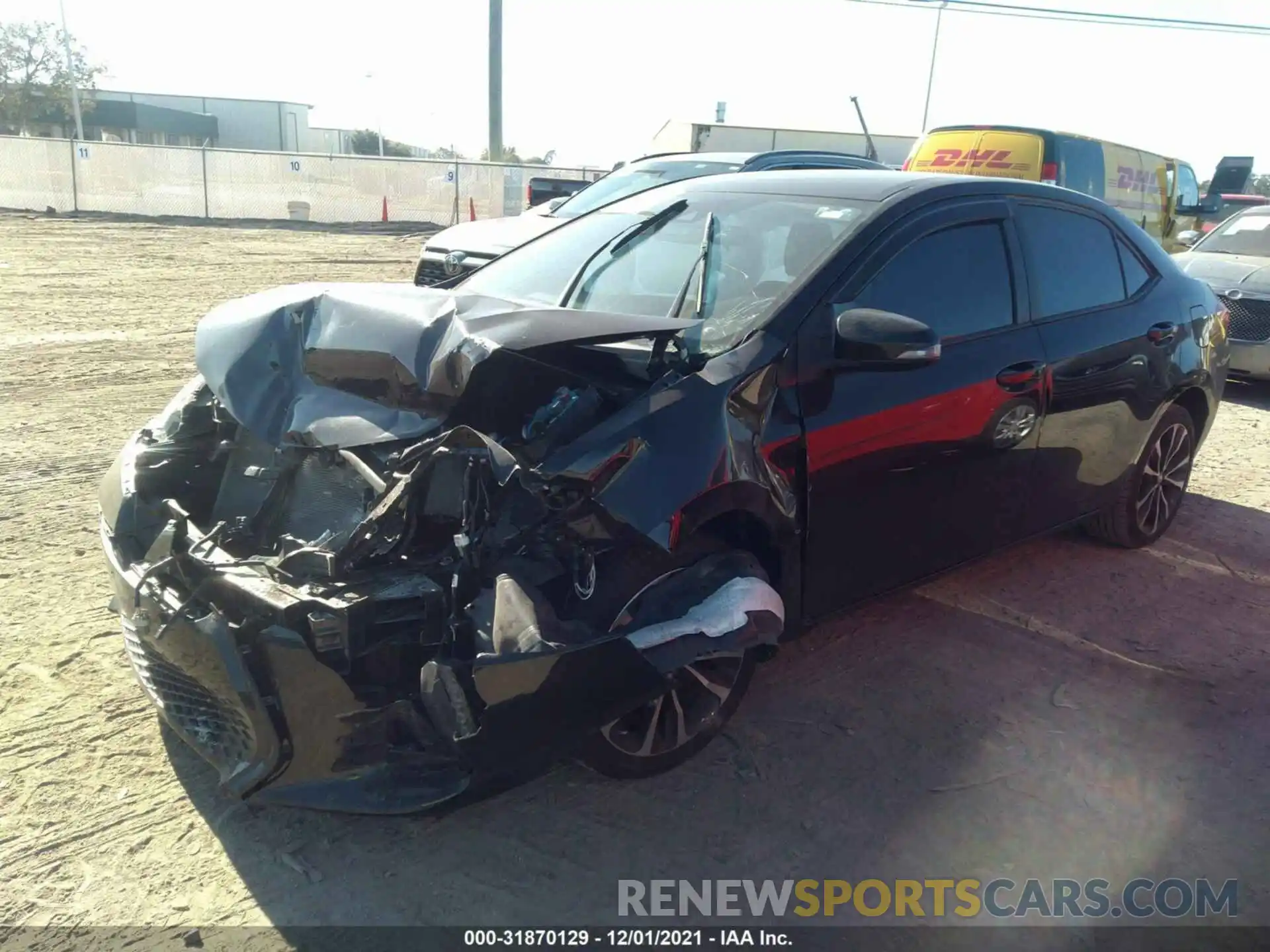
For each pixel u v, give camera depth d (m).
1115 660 4.25
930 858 3.04
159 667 2.93
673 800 3.24
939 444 3.78
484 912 2.75
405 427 2.98
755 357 3.26
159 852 2.89
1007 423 4.03
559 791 3.27
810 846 3.07
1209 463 7.20
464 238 9.77
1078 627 4.54
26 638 3.94
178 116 55.91
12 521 5.08
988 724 3.73
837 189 4.07
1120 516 5.21
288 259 17.06
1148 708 3.89
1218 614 4.73
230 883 2.80
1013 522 4.34
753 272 3.68
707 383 3.13
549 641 2.64
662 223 4.21
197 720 2.86
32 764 3.22
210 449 3.54
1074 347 4.32
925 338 3.23
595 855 2.99
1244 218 10.46
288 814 3.08
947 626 4.50
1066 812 3.26
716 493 3.03
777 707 3.79
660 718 3.25
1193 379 5.15
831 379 3.42
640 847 3.03
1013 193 4.29
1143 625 4.59
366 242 21.28
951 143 12.90
